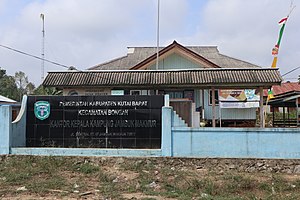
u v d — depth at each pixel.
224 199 8.40
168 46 20.72
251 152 11.27
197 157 11.34
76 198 8.29
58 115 13.01
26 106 13.16
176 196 8.62
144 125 12.59
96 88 17.72
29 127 13.07
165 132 11.59
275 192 9.24
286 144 11.16
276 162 11.06
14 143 12.41
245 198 8.55
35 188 9.09
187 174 10.59
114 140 12.66
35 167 11.19
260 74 16.48
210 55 26.20
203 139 11.46
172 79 16.62
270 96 21.70
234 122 19.98
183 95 19.77
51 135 12.96
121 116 12.71
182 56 21.36
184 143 11.52
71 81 17.39
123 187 9.43
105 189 9.16
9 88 67.56
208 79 16.22
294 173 10.89
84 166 11.19
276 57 20.58
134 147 12.55
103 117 12.79
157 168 11.16
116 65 25.06
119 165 11.34
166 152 11.52
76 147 12.75
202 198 8.44
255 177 10.34
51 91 30.33
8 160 11.80
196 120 14.27
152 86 16.92
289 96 20.66
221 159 11.23
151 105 12.64
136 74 17.42
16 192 8.76
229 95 19.73
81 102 12.94
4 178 10.18
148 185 9.60
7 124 12.17
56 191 8.92
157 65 20.03
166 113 11.65
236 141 11.34
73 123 12.90
